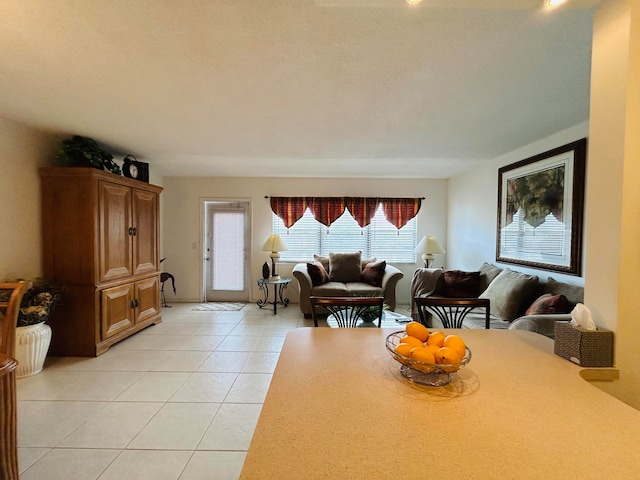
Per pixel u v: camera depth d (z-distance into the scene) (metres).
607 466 0.64
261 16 1.39
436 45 1.61
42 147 3.06
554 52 1.66
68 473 1.66
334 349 1.30
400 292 5.66
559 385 0.99
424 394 0.93
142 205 3.83
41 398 2.37
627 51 1.09
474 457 0.67
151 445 1.88
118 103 2.35
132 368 2.89
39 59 1.74
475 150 3.62
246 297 5.64
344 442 0.71
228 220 5.60
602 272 1.18
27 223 2.92
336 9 1.35
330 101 2.30
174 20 1.42
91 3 1.30
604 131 1.17
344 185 5.56
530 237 3.32
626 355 1.12
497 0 1.14
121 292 3.46
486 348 1.31
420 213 5.60
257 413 2.21
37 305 2.73
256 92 2.16
